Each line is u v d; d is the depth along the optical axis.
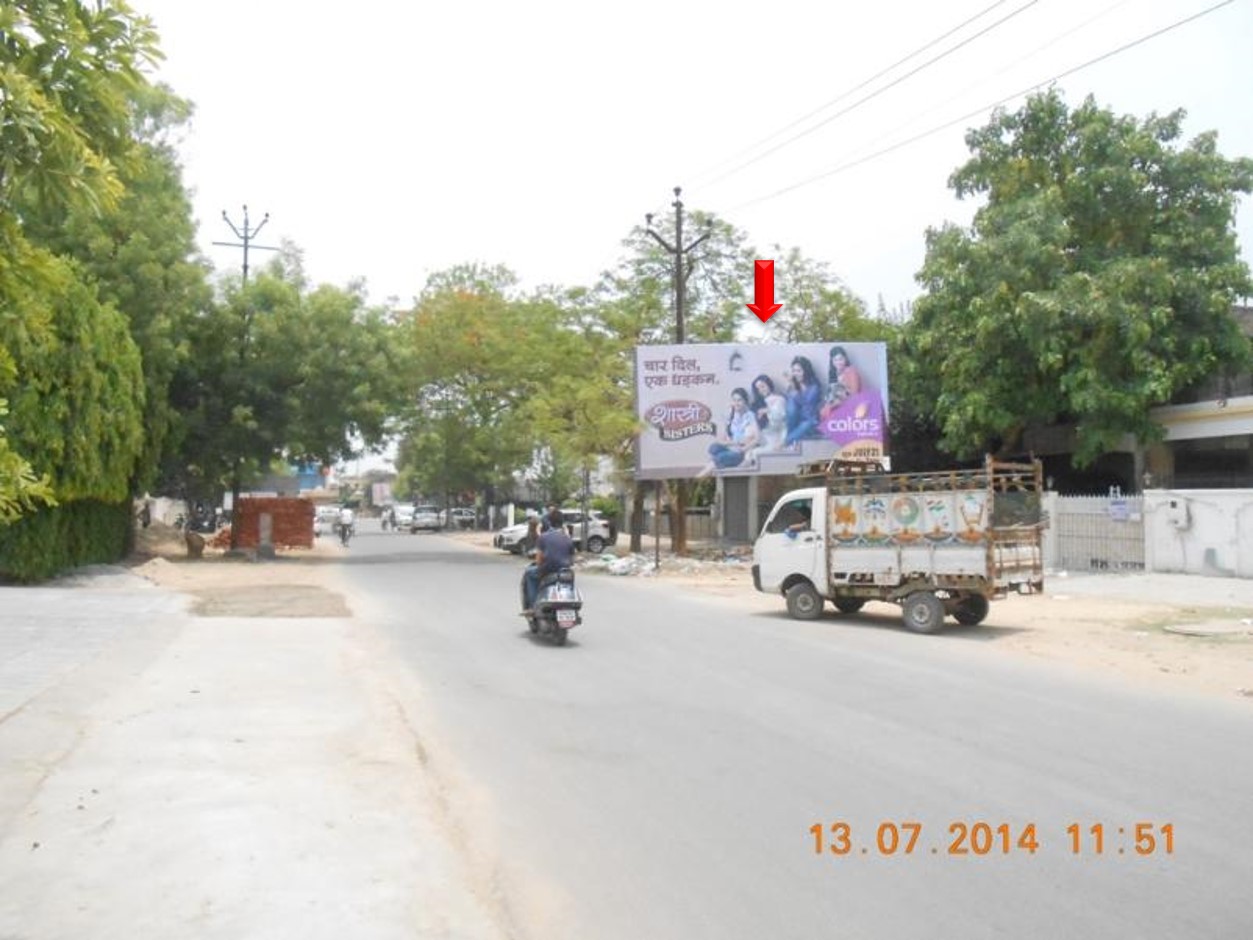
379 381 32.03
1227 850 5.65
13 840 5.45
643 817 6.22
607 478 44.78
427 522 66.88
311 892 4.84
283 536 37.81
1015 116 29.25
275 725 8.32
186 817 5.88
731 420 31.00
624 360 32.69
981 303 27.84
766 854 5.58
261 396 31.05
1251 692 10.36
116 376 22.31
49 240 26.33
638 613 17.61
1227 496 21.91
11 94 3.94
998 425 28.64
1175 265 27.36
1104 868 5.38
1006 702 9.84
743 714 9.25
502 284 45.66
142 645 12.66
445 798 6.57
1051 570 24.94
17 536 20.19
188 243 29.81
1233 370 27.67
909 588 15.23
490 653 12.91
